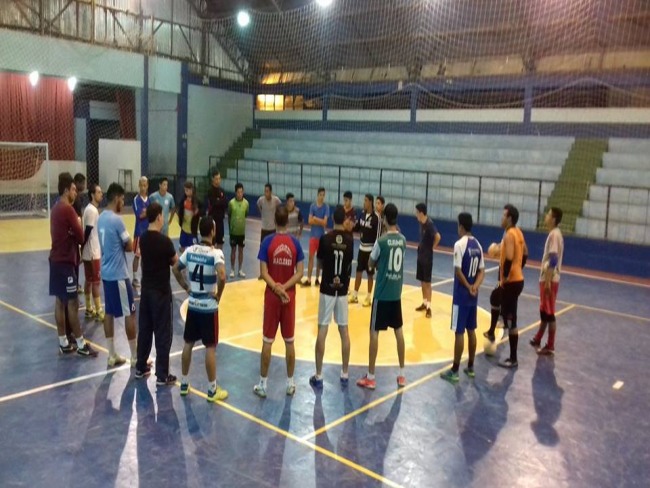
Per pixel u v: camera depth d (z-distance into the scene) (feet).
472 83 76.69
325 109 90.79
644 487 15.89
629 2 63.00
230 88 90.58
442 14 75.92
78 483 15.21
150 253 21.33
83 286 35.42
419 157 75.77
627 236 54.60
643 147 63.21
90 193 29.32
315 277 42.45
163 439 17.69
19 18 67.36
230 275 41.55
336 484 15.55
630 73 64.95
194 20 86.43
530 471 16.58
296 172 82.02
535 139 69.92
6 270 40.29
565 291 42.16
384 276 21.76
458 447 17.85
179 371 23.39
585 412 20.67
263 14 86.17
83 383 21.76
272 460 16.67
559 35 70.23
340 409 20.29
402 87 83.10
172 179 82.84
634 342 29.50
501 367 25.07
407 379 23.35
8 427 18.17
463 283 22.65
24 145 64.85
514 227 25.11
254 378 22.88
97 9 73.82
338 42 87.40
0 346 25.50
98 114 81.66
